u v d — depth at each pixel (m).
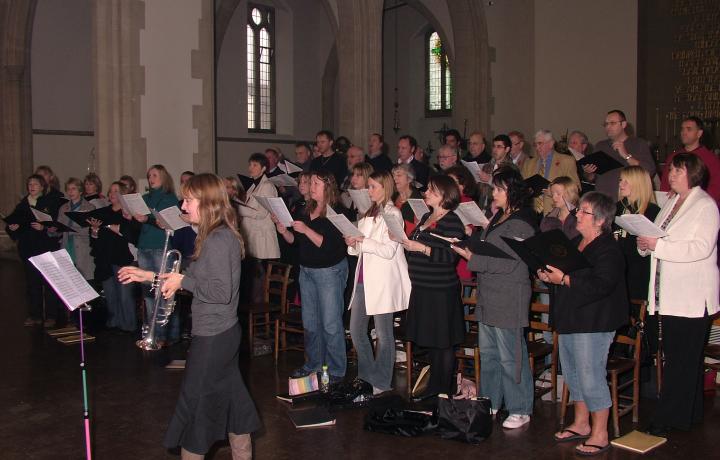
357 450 4.77
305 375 6.05
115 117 9.35
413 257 5.52
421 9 15.77
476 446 4.83
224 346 3.75
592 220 4.58
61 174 15.99
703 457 4.62
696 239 4.66
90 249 9.02
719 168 6.38
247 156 20.08
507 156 7.59
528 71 14.27
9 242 14.76
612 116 7.27
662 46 14.02
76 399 5.94
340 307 6.01
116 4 9.27
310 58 21.80
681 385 4.94
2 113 14.74
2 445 4.95
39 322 8.80
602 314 4.55
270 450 4.77
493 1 14.02
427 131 22.20
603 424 4.69
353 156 8.72
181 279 3.71
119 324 8.41
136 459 4.68
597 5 13.45
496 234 4.94
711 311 4.84
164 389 6.20
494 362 5.30
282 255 8.62
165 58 9.70
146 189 9.55
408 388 5.88
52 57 15.83
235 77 19.75
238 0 19.09
